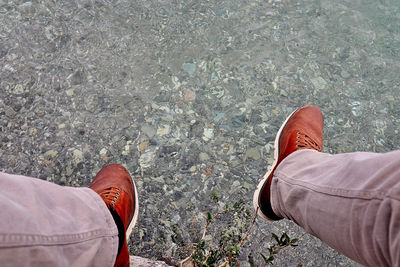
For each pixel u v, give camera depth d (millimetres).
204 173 1665
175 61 1958
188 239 1511
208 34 2061
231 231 1529
